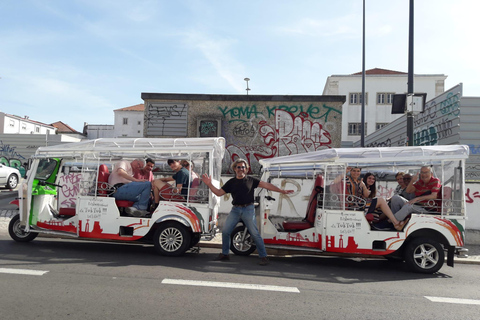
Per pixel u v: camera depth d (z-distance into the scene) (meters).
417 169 7.75
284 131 13.39
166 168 8.71
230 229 6.61
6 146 21.66
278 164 7.38
